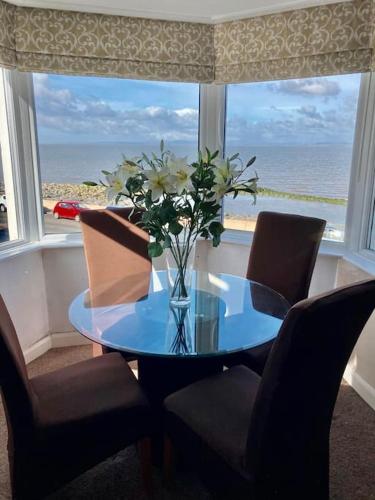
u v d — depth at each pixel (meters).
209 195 1.63
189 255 1.81
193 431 1.44
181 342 1.59
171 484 1.70
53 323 2.85
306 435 1.32
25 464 1.36
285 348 1.09
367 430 2.02
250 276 2.45
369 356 2.21
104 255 2.39
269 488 1.27
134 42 2.63
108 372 1.73
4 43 2.35
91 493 1.65
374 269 2.23
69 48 2.53
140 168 1.64
